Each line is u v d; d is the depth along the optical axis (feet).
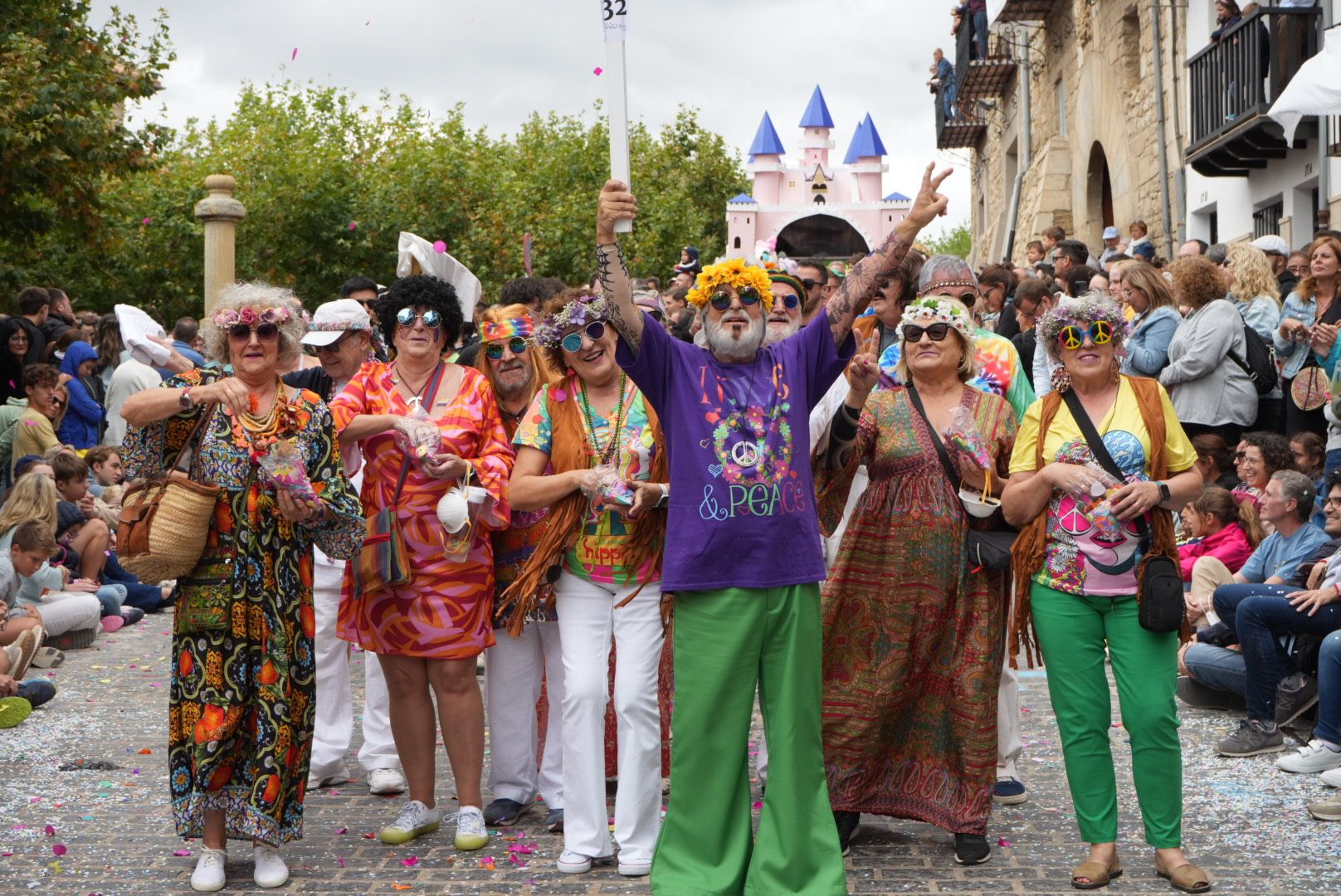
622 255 14.94
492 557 18.26
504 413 19.44
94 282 92.53
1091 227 76.79
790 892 14.82
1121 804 19.07
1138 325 32.14
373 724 20.22
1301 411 29.22
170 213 97.96
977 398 17.28
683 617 15.19
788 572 15.03
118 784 20.68
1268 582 24.09
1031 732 22.97
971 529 16.89
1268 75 46.11
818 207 148.36
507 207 111.55
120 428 43.42
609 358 17.22
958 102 111.14
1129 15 66.69
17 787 20.49
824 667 17.10
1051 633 16.14
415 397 18.04
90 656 31.04
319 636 20.17
